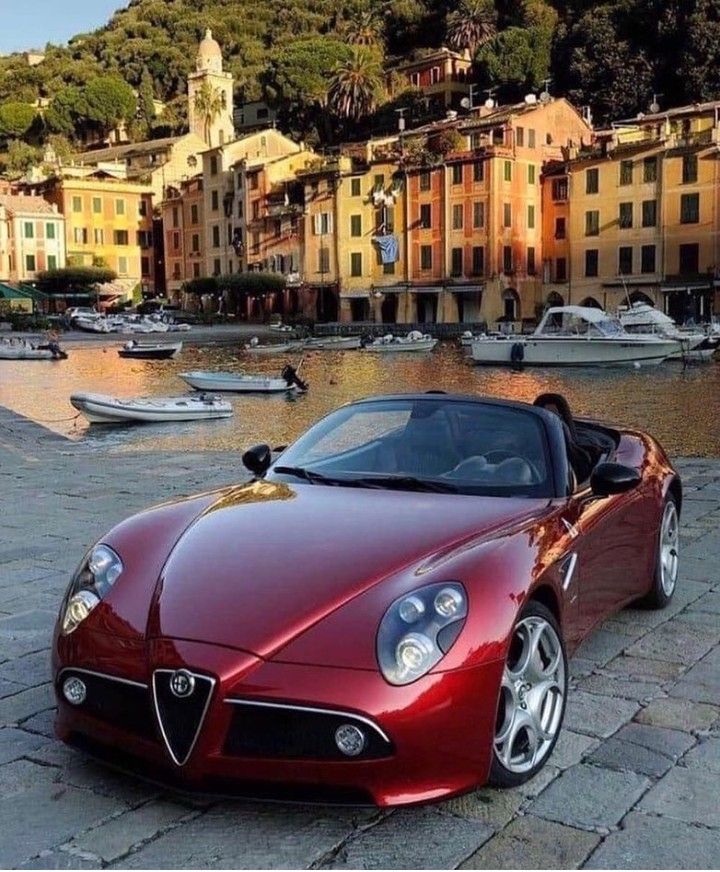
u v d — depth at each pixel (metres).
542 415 4.75
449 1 109.62
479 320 68.56
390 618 3.15
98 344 62.12
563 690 3.71
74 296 88.38
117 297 97.62
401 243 72.62
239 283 77.94
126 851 3.08
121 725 3.29
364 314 76.62
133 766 3.29
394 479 4.41
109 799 3.41
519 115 67.88
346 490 4.27
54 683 3.50
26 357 50.12
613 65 82.44
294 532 3.74
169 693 3.13
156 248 102.06
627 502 4.93
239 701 3.02
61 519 8.48
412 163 70.81
